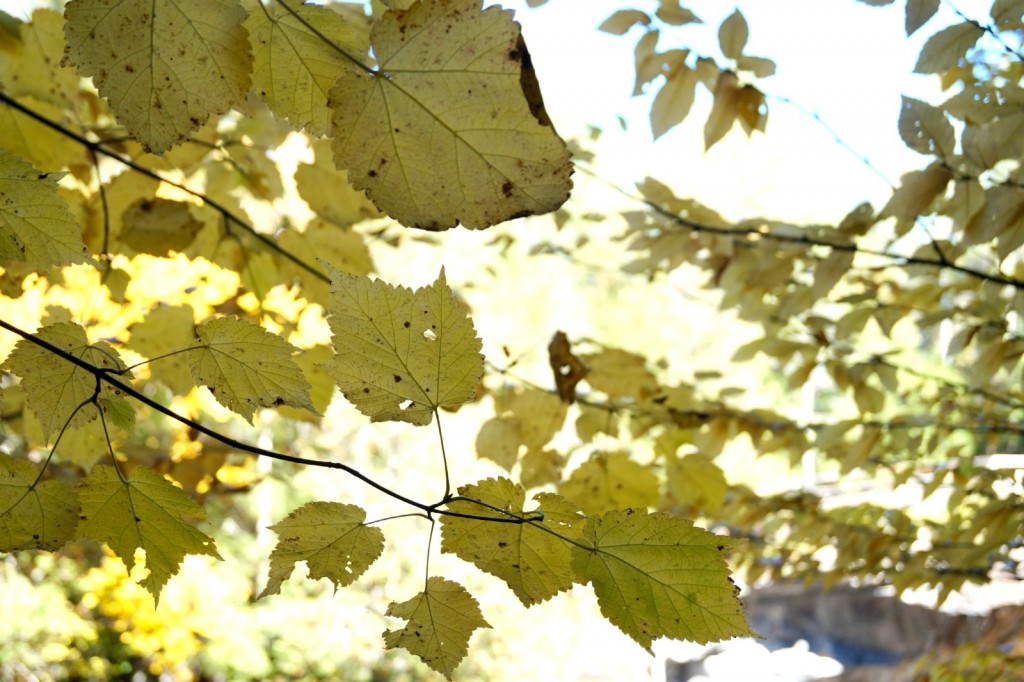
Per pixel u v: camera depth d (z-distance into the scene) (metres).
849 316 1.89
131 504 0.85
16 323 1.25
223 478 2.01
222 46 0.82
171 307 1.29
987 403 2.18
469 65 0.83
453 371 0.82
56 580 5.61
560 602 6.95
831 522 2.23
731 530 2.55
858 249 1.65
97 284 1.28
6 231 0.84
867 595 7.11
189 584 5.40
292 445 6.36
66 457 1.22
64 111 1.34
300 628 6.69
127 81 0.82
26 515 0.84
